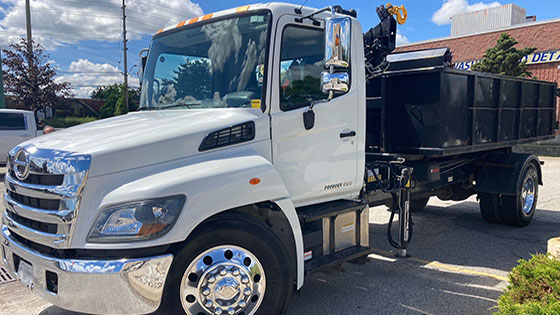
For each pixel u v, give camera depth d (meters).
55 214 3.00
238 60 3.88
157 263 2.97
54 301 3.01
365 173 4.92
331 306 4.27
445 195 7.43
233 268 3.28
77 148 3.14
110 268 2.87
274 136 3.74
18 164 3.41
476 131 6.07
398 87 5.59
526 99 7.38
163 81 4.43
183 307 3.14
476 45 26.95
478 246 6.34
